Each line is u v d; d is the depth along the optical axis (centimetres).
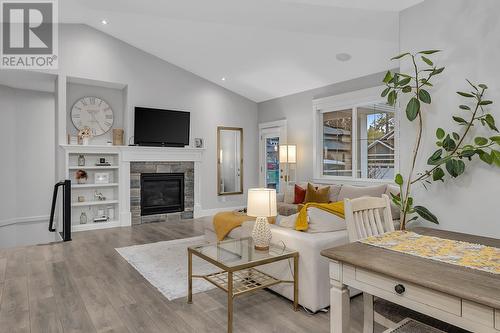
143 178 606
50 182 679
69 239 475
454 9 253
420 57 276
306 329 226
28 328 229
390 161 513
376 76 520
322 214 272
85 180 571
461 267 137
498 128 230
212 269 347
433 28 267
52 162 681
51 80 573
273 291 288
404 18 288
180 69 658
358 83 548
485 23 236
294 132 675
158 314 249
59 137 538
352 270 150
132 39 576
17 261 378
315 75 573
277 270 277
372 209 208
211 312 252
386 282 137
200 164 671
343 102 571
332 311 159
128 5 433
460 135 251
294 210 522
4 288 300
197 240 476
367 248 165
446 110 259
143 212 607
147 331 225
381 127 527
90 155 588
